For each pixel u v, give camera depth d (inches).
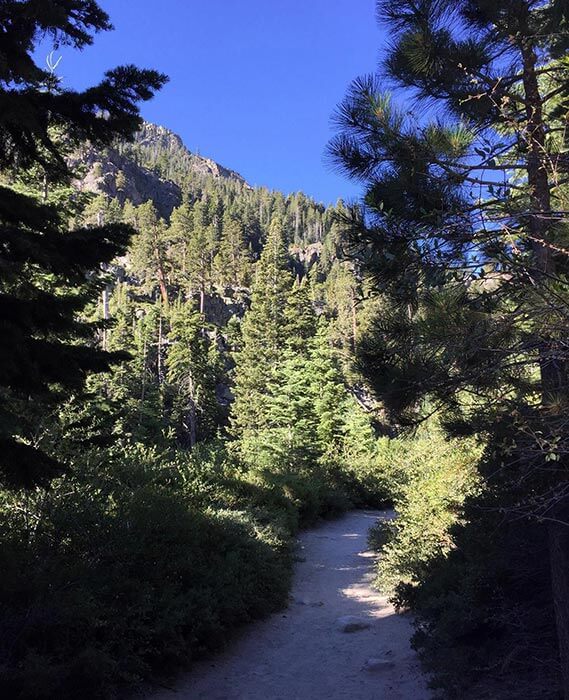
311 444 1082.7
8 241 171.9
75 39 190.7
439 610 248.7
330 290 2908.5
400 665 247.6
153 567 265.6
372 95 163.3
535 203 143.5
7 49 175.9
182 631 256.8
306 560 517.3
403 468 557.0
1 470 186.7
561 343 121.0
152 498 311.1
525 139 141.3
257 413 1776.6
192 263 3599.9
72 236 195.8
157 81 193.6
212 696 222.8
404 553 379.6
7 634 188.5
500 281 144.9
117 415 446.3
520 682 186.7
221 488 485.7
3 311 180.9
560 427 121.2
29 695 169.6
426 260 148.3
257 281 2396.7
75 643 203.5
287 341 1955.0
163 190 6358.3
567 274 134.4
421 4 166.2
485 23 165.0
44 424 293.1
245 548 351.6
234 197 6742.1
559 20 143.8
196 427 1924.2
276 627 323.0
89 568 240.2
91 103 197.3
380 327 168.7
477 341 140.8
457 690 192.1
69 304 197.8
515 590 213.0
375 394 169.2
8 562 219.9
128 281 3489.2
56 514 261.7
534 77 158.9
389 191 159.3
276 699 219.9
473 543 228.8
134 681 207.6
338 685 233.1
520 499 162.4
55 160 227.0
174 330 2017.7
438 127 162.7
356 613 352.8
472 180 154.7
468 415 175.6
